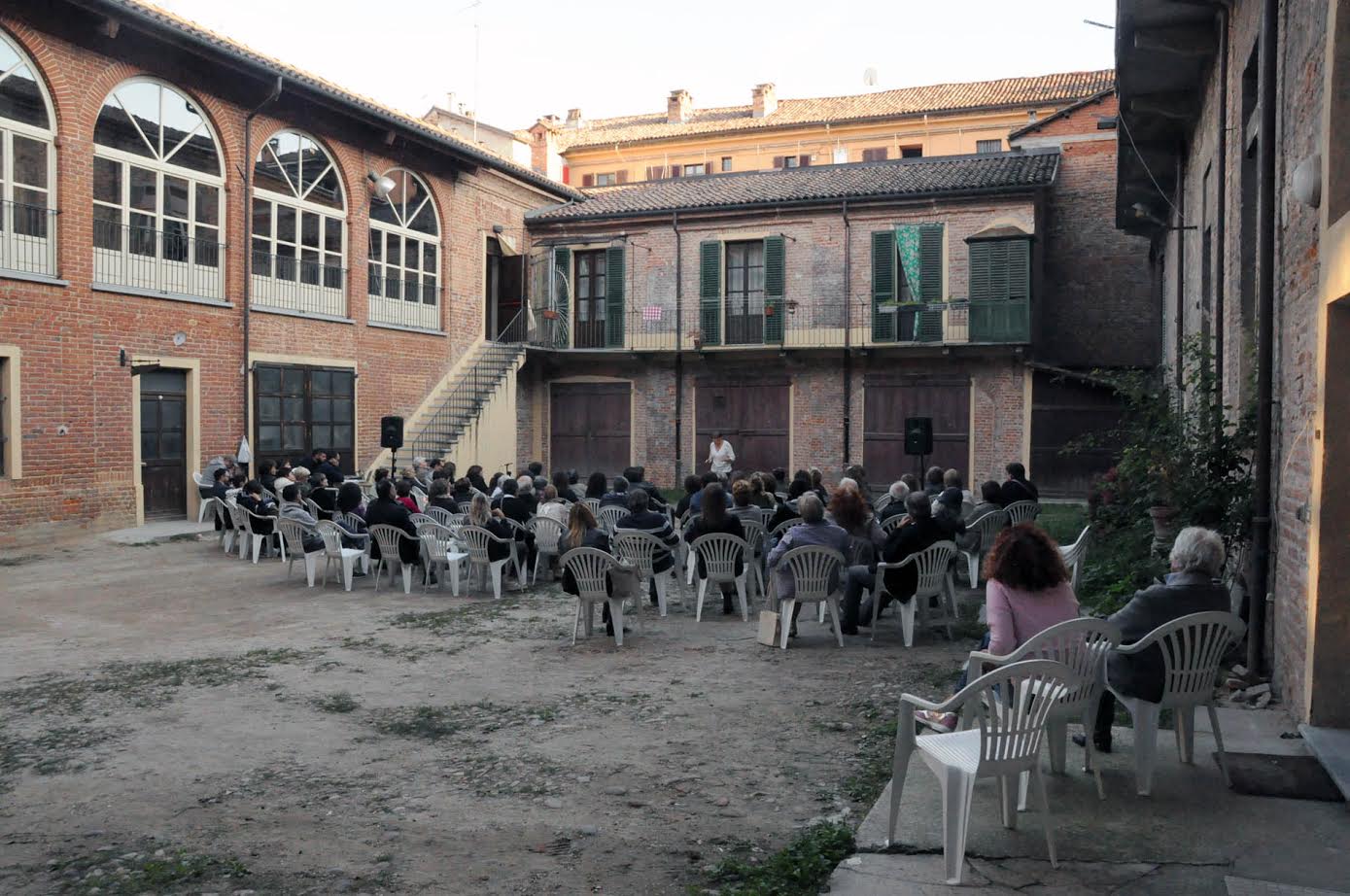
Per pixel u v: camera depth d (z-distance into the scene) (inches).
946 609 338.6
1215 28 422.9
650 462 986.1
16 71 567.5
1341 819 170.1
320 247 778.2
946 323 872.3
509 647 327.3
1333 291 195.6
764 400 946.1
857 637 338.6
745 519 412.5
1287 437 243.6
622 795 195.0
